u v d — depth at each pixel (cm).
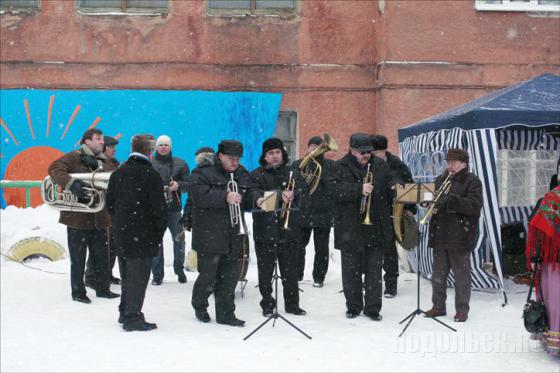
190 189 614
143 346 553
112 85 1266
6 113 1255
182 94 1266
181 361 512
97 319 650
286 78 1277
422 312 635
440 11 1239
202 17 1266
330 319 655
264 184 653
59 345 557
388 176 647
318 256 817
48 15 1256
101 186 698
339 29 1280
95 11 1264
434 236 659
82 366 500
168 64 1266
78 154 720
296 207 655
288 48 1277
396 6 1231
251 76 1275
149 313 679
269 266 665
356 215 645
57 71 1260
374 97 1284
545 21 1261
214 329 612
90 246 744
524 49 1259
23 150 1256
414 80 1238
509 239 879
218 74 1272
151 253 605
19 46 1256
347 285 655
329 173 648
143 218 601
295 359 518
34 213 1000
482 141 715
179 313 680
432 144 835
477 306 709
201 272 630
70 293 768
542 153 1110
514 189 1112
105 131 1261
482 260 750
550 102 736
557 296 516
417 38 1237
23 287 796
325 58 1278
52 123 1259
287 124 1298
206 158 659
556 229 516
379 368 498
